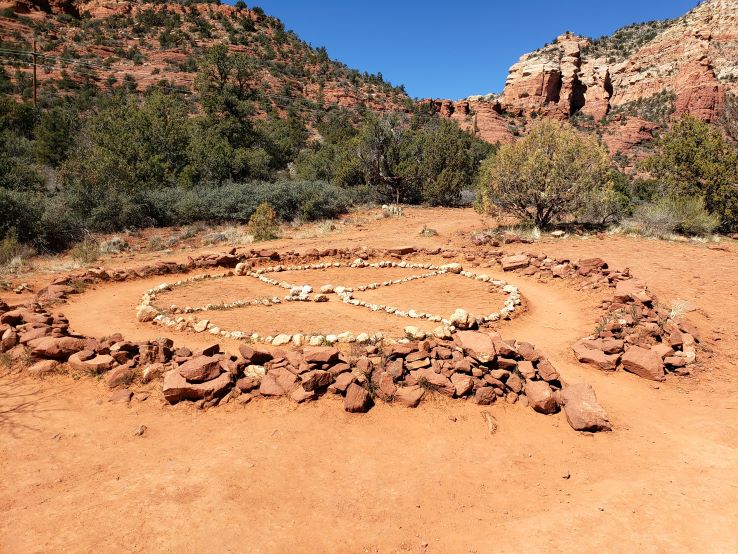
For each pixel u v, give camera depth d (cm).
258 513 394
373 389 595
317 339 763
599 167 1864
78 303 1089
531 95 13675
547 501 423
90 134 3206
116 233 2119
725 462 487
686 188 2152
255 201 2562
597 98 13438
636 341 801
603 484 450
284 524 382
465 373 630
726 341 825
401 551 359
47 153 3294
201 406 570
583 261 1248
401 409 572
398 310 980
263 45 11350
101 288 1255
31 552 342
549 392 588
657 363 714
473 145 5331
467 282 1294
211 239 2036
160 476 440
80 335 788
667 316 883
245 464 461
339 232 2358
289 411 559
